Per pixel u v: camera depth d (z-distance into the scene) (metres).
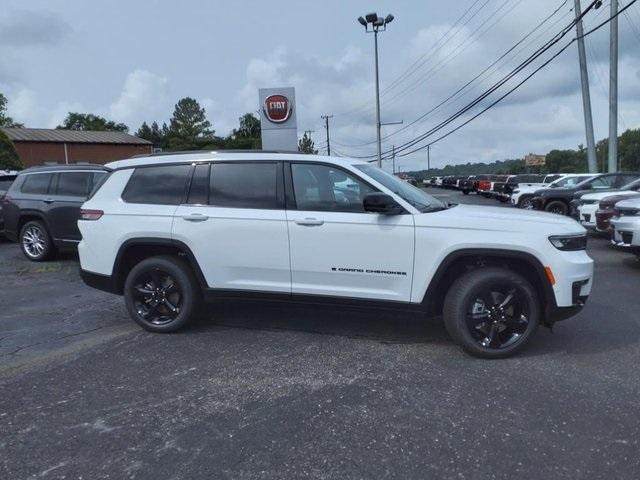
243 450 3.33
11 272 9.34
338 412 3.82
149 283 5.67
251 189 5.33
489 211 5.12
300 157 5.27
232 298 5.42
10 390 4.26
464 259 4.91
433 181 79.81
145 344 5.34
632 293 7.33
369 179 5.04
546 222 4.82
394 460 3.20
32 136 52.75
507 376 4.42
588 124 25.31
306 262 5.12
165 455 3.29
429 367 4.64
